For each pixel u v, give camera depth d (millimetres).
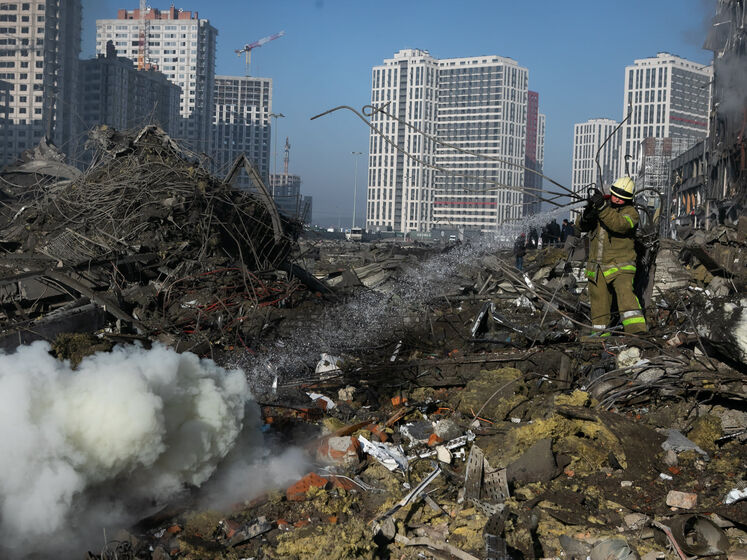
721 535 3521
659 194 7535
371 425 5375
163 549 3492
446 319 9688
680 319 8383
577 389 5887
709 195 45219
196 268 10031
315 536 3594
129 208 10500
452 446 4941
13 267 9117
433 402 6000
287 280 11008
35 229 10609
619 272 7035
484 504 3994
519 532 3654
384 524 3729
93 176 11438
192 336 8039
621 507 4043
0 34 139000
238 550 3607
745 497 3932
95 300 8234
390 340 8336
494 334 8383
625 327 6945
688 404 5414
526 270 15672
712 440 4910
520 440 4820
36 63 139250
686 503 3961
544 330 7785
